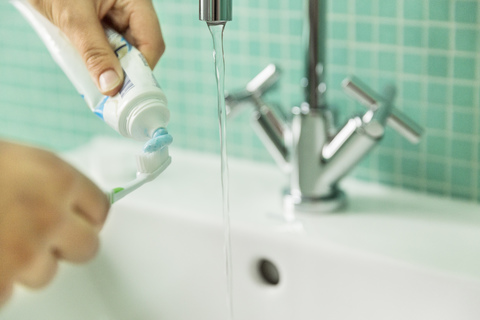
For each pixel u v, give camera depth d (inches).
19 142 11.5
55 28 20.7
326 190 27.0
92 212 12.0
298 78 29.4
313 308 24.9
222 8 18.1
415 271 22.3
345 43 27.7
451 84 25.9
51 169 11.2
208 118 32.6
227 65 31.1
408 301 22.7
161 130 17.6
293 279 25.1
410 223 26.0
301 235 25.0
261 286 26.1
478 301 21.3
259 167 32.1
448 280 21.7
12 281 11.0
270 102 27.6
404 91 27.0
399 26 26.2
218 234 26.4
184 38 31.5
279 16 28.9
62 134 37.7
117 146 35.2
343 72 28.2
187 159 33.4
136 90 18.2
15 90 38.4
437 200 27.9
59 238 11.4
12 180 10.7
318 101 26.0
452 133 26.6
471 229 25.3
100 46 18.7
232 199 28.7
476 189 27.0
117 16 20.7
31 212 10.9
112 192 13.6
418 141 25.1
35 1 20.1
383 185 29.3
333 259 24.0
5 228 10.7
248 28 29.9
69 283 27.4
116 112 18.3
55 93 36.9
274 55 29.7
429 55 25.9
